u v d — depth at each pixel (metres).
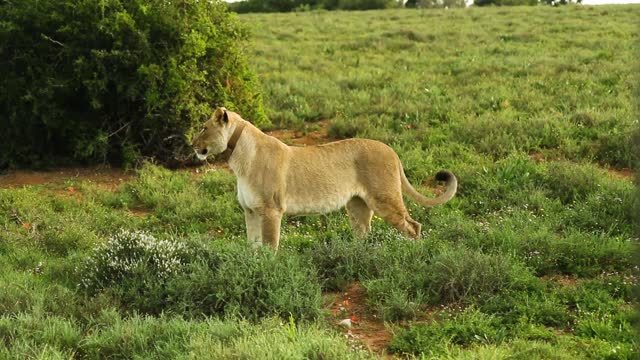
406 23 40.84
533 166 14.02
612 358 7.04
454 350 7.36
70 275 9.89
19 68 16.27
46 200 13.68
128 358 7.43
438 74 24.14
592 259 9.66
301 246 10.95
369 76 23.55
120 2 16.17
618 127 16.05
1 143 16.31
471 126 16.78
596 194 12.30
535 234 10.33
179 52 16.02
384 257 9.66
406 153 15.47
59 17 15.87
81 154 16.09
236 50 17.31
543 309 8.24
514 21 38.75
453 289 8.76
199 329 7.73
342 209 12.72
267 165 9.80
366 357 7.26
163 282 8.95
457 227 11.01
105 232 12.33
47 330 7.77
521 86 20.78
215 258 9.47
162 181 14.75
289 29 38.53
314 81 23.30
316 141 17.55
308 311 8.41
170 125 16.17
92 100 15.84
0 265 10.22
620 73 21.66
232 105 16.64
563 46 29.33
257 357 6.73
